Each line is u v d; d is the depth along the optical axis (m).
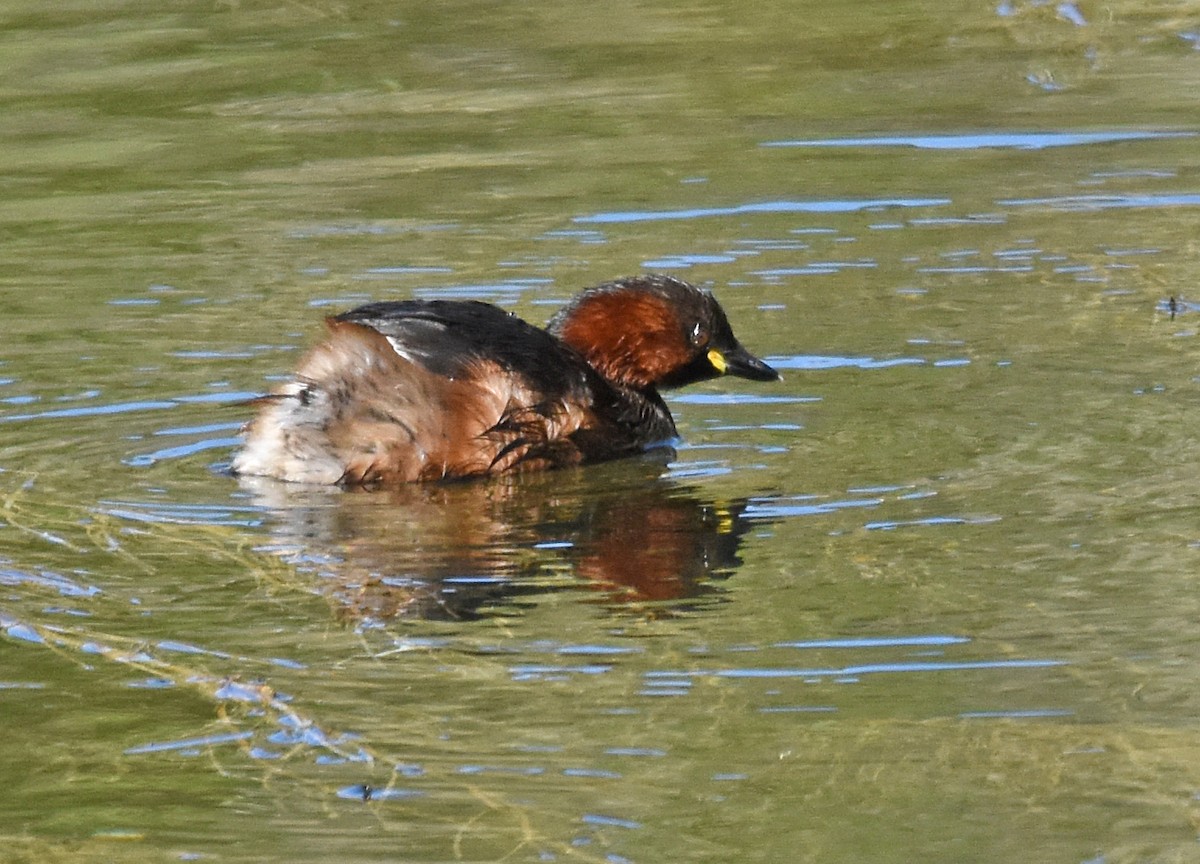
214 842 7.50
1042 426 12.57
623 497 11.72
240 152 20.34
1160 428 12.41
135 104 22.14
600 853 7.37
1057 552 10.30
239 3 26.55
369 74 23.28
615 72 23.28
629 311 13.73
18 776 8.08
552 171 19.52
